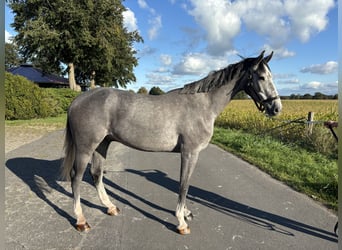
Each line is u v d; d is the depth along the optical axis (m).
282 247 2.55
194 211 3.35
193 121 2.72
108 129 2.83
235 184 4.38
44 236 2.65
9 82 13.75
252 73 2.76
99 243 2.55
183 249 2.48
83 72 29.72
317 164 5.41
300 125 7.68
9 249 2.41
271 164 5.55
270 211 3.36
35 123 12.76
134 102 2.76
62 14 20.34
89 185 4.23
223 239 2.67
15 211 3.21
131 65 31.45
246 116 11.68
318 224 3.03
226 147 7.52
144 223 2.99
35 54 23.17
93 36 22.17
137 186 4.22
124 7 23.59
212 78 2.82
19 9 21.17
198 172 5.05
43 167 5.09
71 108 2.87
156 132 2.71
